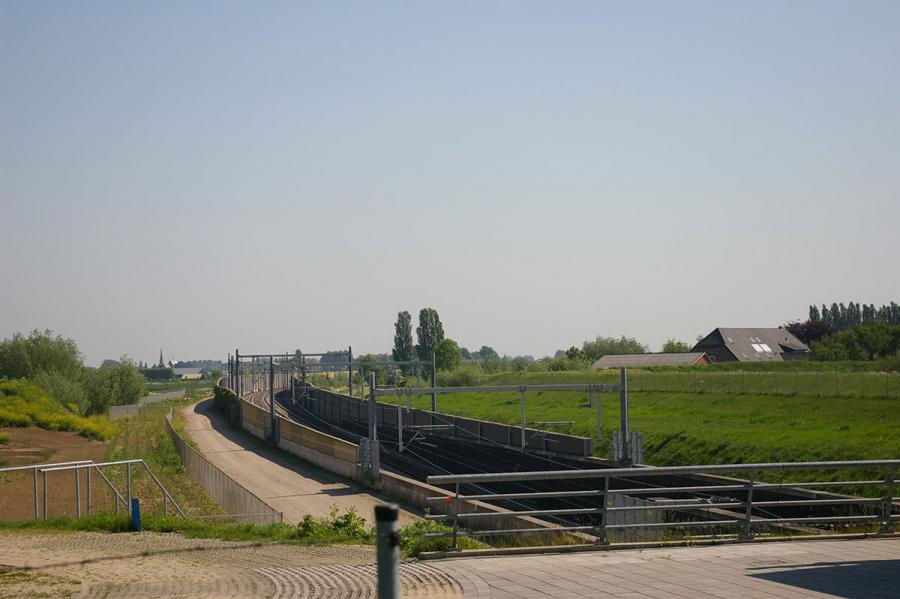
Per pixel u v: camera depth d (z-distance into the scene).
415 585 11.24
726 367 94.19
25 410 83.81
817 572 11.68
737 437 45.72
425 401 103.12
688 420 55.12
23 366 120.19
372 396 54.00
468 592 10.65
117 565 15.87
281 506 47.28
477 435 62.09
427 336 162.75
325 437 63.91
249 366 128.25
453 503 14.21
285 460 70.44
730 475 38.97
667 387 69.69
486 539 27.20
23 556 17.42
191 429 98.88
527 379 102.81
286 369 119.56
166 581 13.63
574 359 127.38
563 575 11.71
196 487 50.69
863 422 44.62
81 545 19.89
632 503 29.25
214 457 73.44
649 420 57.69
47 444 73.19
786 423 47.62
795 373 64.25
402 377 97.56
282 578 13.28
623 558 13.13
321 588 12.09
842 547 13.99
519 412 77.75
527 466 52.34
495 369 145.25
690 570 11.93
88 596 12.27
